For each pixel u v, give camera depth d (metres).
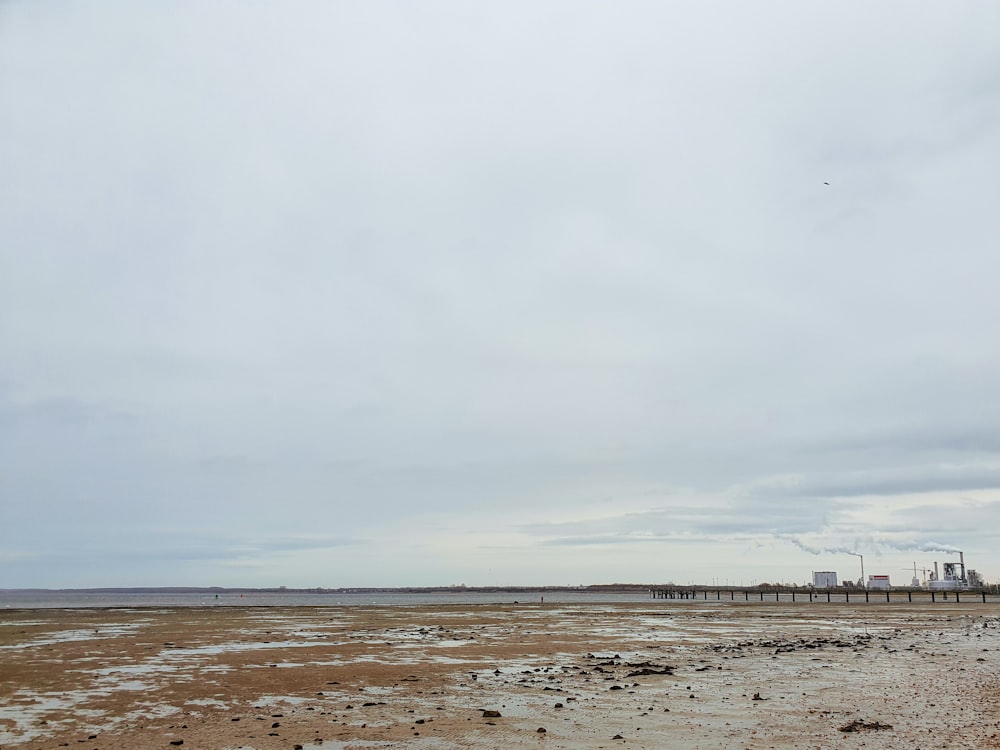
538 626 53.72
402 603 139.00
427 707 19.30
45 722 17.45
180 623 57.78
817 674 25.41
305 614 76.44
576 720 17.38
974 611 81.19
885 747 14.25
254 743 15.16
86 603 157.12
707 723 16.89
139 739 15.59
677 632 47.22
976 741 14.63
